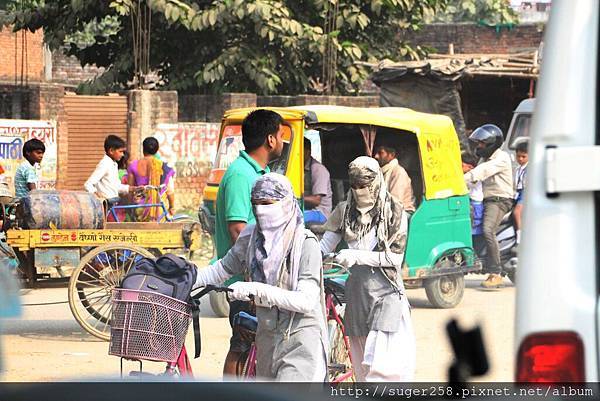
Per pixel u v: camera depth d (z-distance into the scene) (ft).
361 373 24.53
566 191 13.58
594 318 13.52
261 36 84.64
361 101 87.56
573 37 13.65
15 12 92.79
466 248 45.44
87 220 37.73
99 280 37.99
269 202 19.92
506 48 144.36
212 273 21.44
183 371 21.81
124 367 32.83
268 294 19.54
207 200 45.19
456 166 45.68
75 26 91.15
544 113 13.75
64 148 74.54
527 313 13.85
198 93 90.33
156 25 88.84
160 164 52.80
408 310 24.36
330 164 47.39
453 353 9.13
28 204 37.27
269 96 86.28
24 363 32.65
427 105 81.92
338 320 25.00
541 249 13.76
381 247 24.35
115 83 90.53
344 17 88.79
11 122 71.20
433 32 145.38
